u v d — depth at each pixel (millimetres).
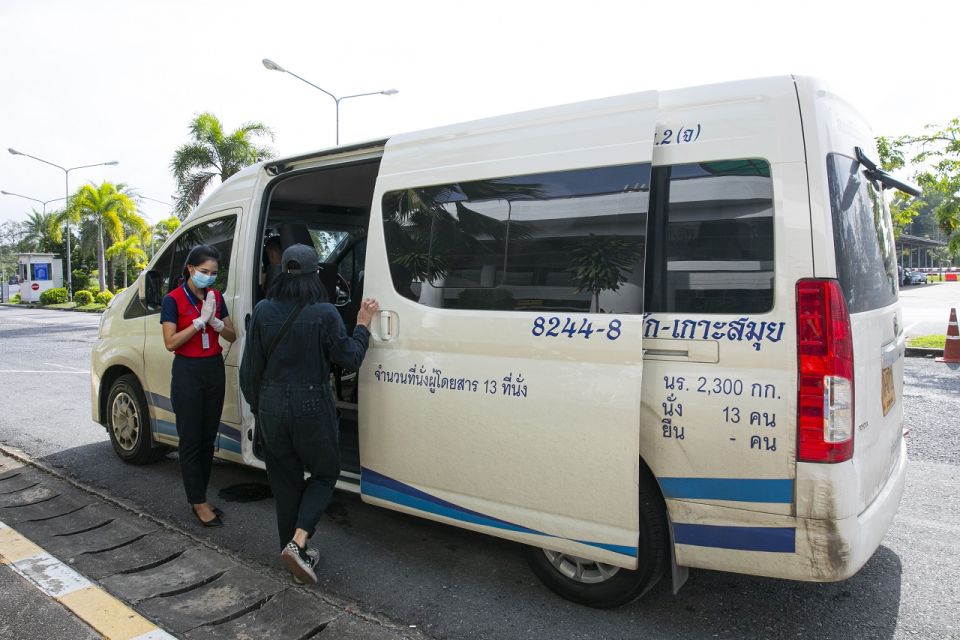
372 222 3434
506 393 2877
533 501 2830
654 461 2602
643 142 2631
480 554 3549
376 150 3643
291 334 3096
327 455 3170
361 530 3863
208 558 3404
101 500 4246
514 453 2863
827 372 2303
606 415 2607
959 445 5332
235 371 4176
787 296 2359
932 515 3971
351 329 5367
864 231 2721
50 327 19406
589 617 2893
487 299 2980
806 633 2754
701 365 2492
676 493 2572
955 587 3115
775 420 2367
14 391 8305
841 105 2664
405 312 3236
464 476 3033
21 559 3363
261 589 3086
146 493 4480
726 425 2447
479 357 2967
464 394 3008
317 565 3402
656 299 2598
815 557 2357
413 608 2984
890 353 2898
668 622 2846
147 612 2855
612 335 2604
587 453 2664
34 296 36844
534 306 2834
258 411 3170
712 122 2561
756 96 2506
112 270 40156
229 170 24500
